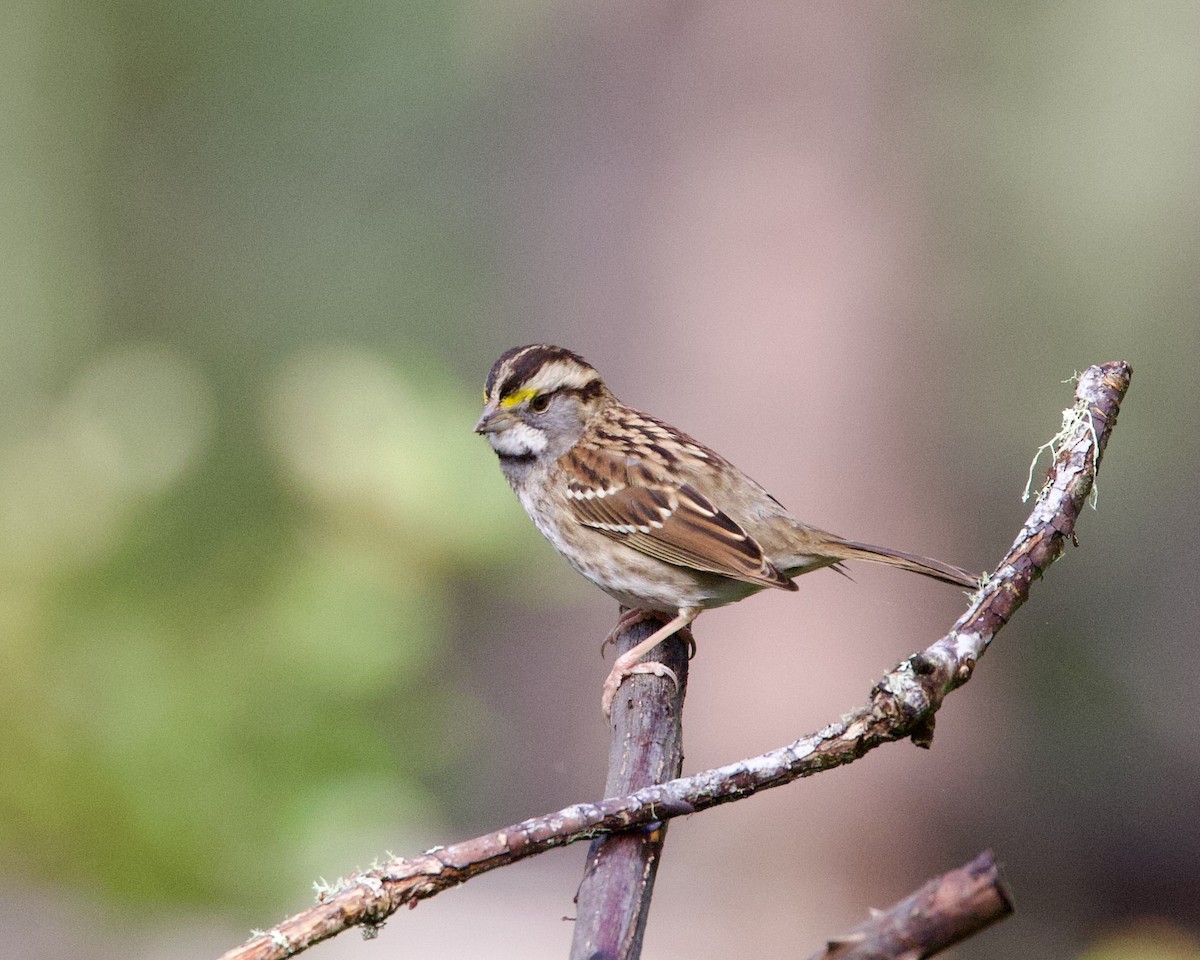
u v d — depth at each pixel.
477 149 19.92
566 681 19.11
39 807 9.76
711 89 13.96
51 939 9.80
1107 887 17.56
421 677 10.47
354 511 10.20
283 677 9.88
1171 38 16.48
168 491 10.95
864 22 13.60
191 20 18.31
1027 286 16.05
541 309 19.67
